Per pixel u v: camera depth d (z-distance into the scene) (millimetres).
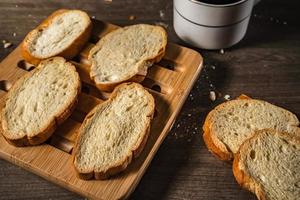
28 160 382
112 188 364
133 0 553
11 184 384
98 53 464
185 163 398
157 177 390
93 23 500
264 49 497
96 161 372
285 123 407
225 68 477
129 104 415
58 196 377
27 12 541
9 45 495
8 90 439
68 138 401
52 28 489
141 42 472
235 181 385
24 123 401
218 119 408
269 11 542
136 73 431
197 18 454
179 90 433
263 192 352
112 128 396
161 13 539
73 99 411
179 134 419
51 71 443
